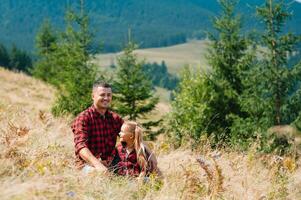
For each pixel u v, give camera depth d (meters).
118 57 22.36
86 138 7.19
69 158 7.11
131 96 22.03
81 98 22.05
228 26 19.39
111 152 7.54
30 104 28.16
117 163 7.20
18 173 5.61
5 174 5.46
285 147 11.86
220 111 18.22
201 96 18.08
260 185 6.98
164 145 9.08
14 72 44.75
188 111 17.48
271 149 11.59
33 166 5.92
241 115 18.67
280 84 17.38
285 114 17.30
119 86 22.16
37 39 50.41
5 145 6.36
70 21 24.36
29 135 7.45
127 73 22.20
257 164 8.39
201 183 6.28
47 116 10.11
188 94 18.03
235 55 19.31
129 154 7.12
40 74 49.97
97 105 7.43
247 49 19.12
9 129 7.49
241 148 11.12
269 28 17.89
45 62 50.03
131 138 7.11
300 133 11.49
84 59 23.05
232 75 19.28
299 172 8.46
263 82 17.53
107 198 5.34
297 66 17.23
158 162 7.88
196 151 9.45
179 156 8.01
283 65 17.67
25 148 6.72
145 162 6.86
